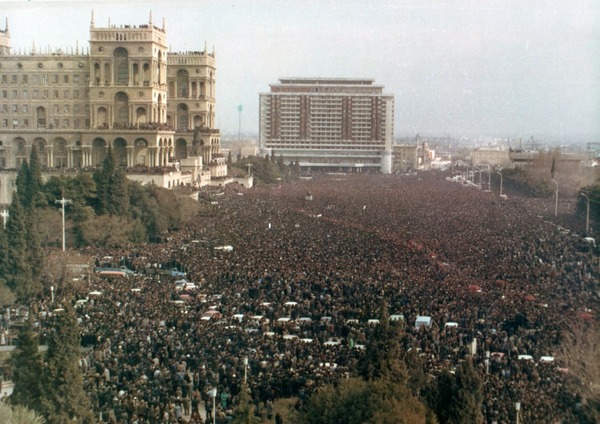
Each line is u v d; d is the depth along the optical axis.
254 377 71.00
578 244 143.88
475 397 61.16
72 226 146.88
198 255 134.38
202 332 83.50
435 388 62.94
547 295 102.50
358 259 131.62
